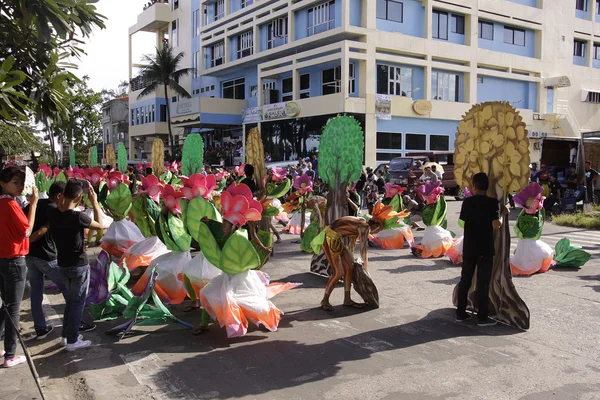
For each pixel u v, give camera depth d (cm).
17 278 482
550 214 1831
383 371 464
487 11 3341
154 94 4397
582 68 3925
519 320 575
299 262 979
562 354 499
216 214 577
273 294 595
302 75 3194
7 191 478
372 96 2878
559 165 2355
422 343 534
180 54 3888
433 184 1014
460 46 3222
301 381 446
